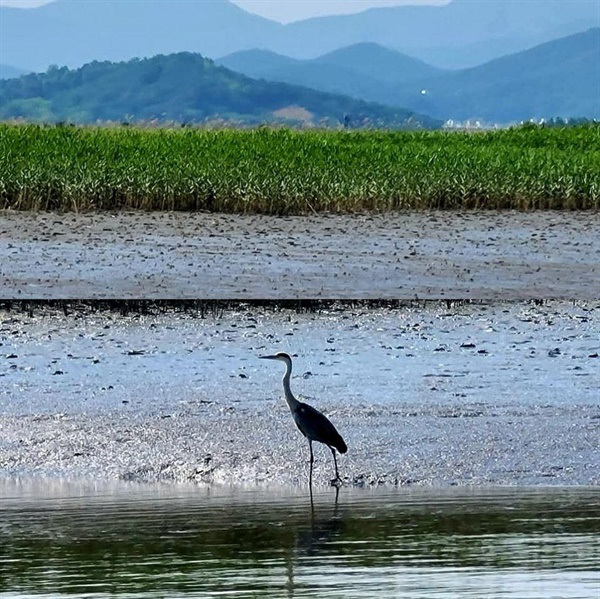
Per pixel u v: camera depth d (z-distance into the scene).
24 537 20.66
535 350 37.34
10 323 41.09
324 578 18.22
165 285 46.09
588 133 98.31
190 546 20.00
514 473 24.42
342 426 28.28
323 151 81.50
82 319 41.66
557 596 17.28
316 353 37.22
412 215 67.00
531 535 20.27
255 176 68.69
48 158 71.94
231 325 41.06
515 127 104.44
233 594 17.59
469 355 36.69
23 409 30.66
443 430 27.67
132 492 23.84
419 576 18.19
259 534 20.62
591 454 25.61
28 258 50.75
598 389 32.12
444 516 21.53
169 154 76.62
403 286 46.81
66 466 25.89
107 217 63.56
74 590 17.91
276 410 30.11
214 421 29.05
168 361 36.25
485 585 17.78
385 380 33.53
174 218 63.62
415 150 83.19
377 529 20.80
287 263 50.78
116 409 30.50
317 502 22.73
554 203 71.62
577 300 45.09
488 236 59.12
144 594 17.66
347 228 61.09
